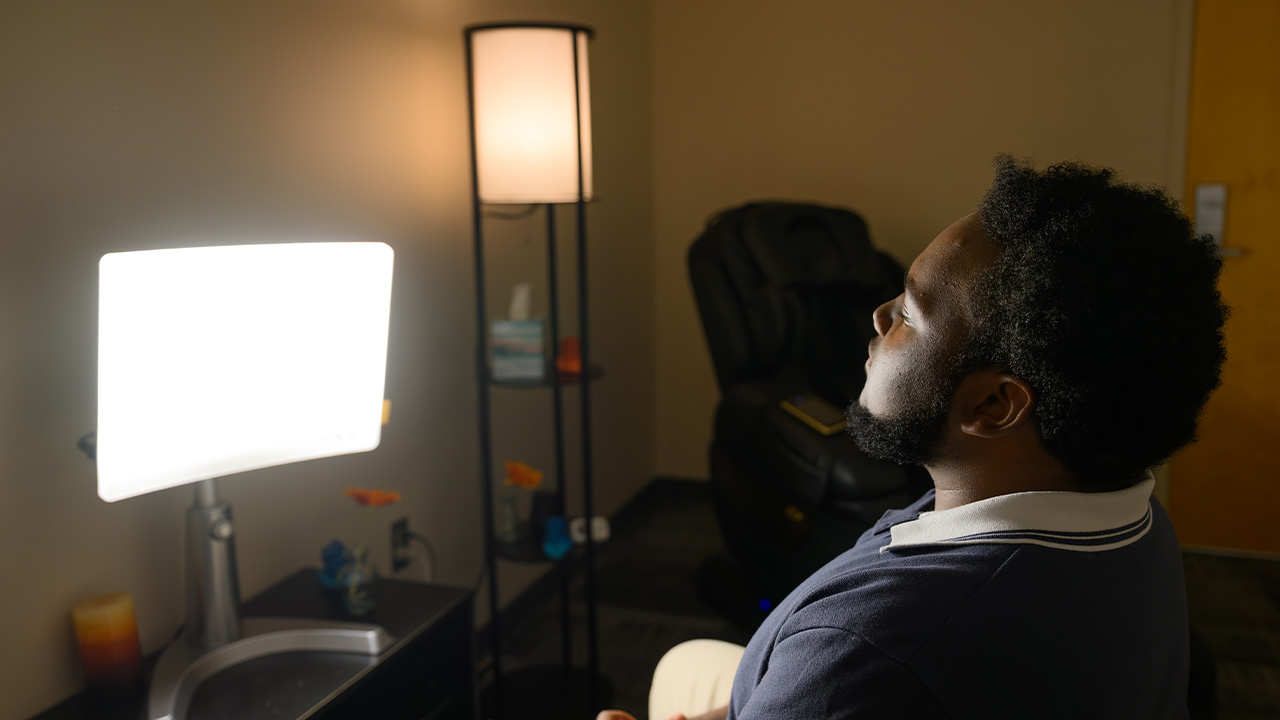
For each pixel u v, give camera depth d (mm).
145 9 1293
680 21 3268
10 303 1137
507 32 1747
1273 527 2863
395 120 1856
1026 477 654
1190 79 2738
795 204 2521
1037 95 2900
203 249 1045
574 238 2740
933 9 2975
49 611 1204
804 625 630
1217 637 2354
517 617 2438
